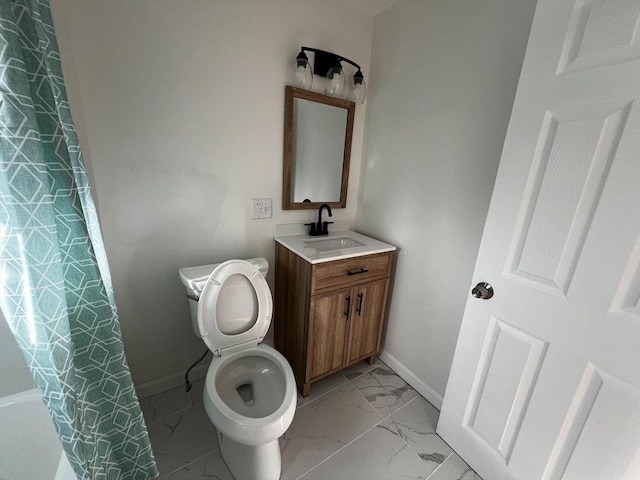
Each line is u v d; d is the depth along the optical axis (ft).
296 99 4.90
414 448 4.19
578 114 2.49
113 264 4.10
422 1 4.42
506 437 3.41
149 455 3.32
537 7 2.65
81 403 2.49
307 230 5.82
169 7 3.66
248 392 4.16
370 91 5.62
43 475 3.08
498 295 3.31
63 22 3.04
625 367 2.39
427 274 4.89
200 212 4.58
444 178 4.42
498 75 3.57
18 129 1.76
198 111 4.17
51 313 2.02
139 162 3.94
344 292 4.85
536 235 2.89
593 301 2.53
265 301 4.32
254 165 4.87
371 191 5.90
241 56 4.29
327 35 4.94
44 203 1.93
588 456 2.72
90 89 3.44
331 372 5.24
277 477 3.62
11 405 3.11
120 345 2.86
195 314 4.17
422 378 5.20
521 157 2.93
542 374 2.97
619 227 2.33
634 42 2.14
